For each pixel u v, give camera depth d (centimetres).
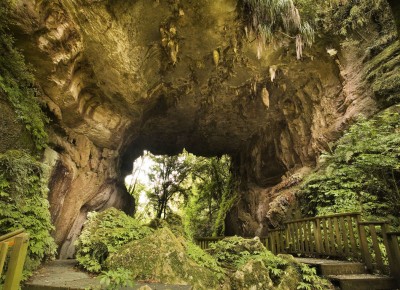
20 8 487
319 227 591
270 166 1242
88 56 690
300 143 1061
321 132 941
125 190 1348
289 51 905
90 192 908
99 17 609
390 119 654
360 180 657
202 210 1783
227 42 834
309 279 432
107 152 966
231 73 971
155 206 1978
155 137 1315
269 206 1029
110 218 543
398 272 421
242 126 1255
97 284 337
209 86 1027
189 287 343
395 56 749
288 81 1029
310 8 870
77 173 787
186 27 763
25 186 420
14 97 468
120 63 719
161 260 393
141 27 703
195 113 1157
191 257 444
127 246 424
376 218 594
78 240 486
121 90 808
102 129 878
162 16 708
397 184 615
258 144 1299
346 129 830
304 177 960
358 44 860
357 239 568
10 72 485
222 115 1184
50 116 652
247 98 1102
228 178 1614
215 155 1541
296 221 676
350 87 851
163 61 859
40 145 541
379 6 823
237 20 770
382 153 602
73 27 600
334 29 882
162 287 340
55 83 627
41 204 443
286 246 713
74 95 702
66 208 772
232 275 419
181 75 943
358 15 845
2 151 431
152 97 996
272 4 750
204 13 729
